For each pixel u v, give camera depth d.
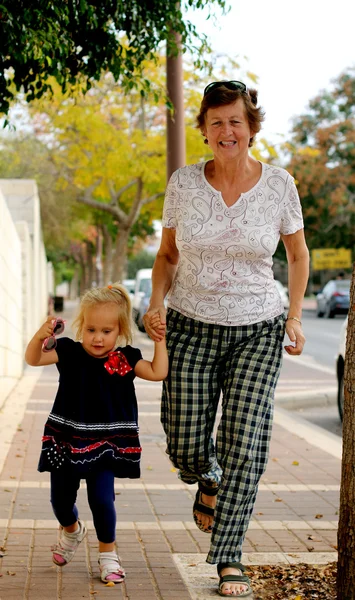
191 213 4.01
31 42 4.70
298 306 4.11
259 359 4.03
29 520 5.15
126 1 5.47
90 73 5.79
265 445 4.03
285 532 5.08
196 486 6.26
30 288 18.92
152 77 15.78
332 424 10.24
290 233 4.13
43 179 32.25
